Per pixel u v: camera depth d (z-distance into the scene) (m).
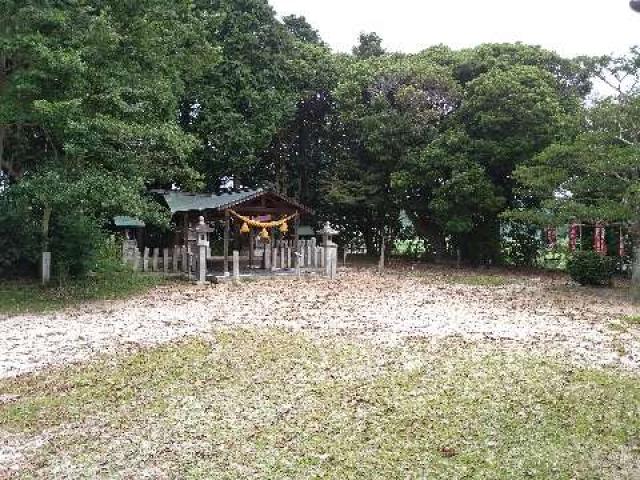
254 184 35.72
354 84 31.23
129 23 18.34
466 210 27.94
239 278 22.36
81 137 15.68
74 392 8.47
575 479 5.61
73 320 14.16
